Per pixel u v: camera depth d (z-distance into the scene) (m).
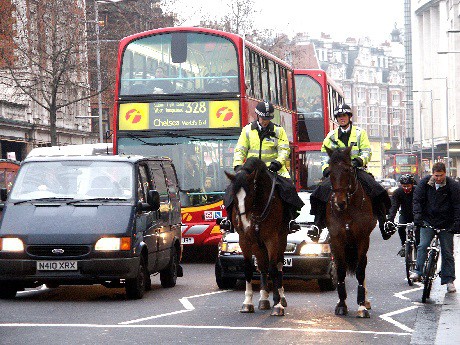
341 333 11.52
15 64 54.44
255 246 13.26
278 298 13.33
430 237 15.91
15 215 15.30
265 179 13.04
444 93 145.75
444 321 12.42
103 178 15.88
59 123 65.88
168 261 17.59
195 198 23.58
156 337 11.13
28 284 15.48
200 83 23.61
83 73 59.62
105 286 16.61
